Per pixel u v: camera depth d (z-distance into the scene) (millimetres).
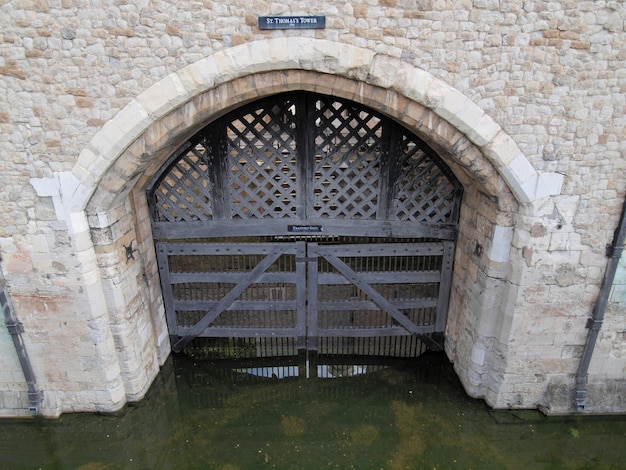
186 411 5637
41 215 4320
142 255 5387
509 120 4031
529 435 5023
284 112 4934
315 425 5324
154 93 3934
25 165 4156
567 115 3998
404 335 6367
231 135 5480
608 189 4199
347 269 5867
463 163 4363
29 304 4676
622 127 4008
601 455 4797
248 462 4789
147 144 4227
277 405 5691
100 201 4402
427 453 4863
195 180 5312
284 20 3719
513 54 3828
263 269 5875
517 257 4516
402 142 5117
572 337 4801
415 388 5879
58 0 3662
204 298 6207
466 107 3980
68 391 5133
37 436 5145
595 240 4375
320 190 5383
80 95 3957
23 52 3816
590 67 3844
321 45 3801
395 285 6109
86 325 4762
